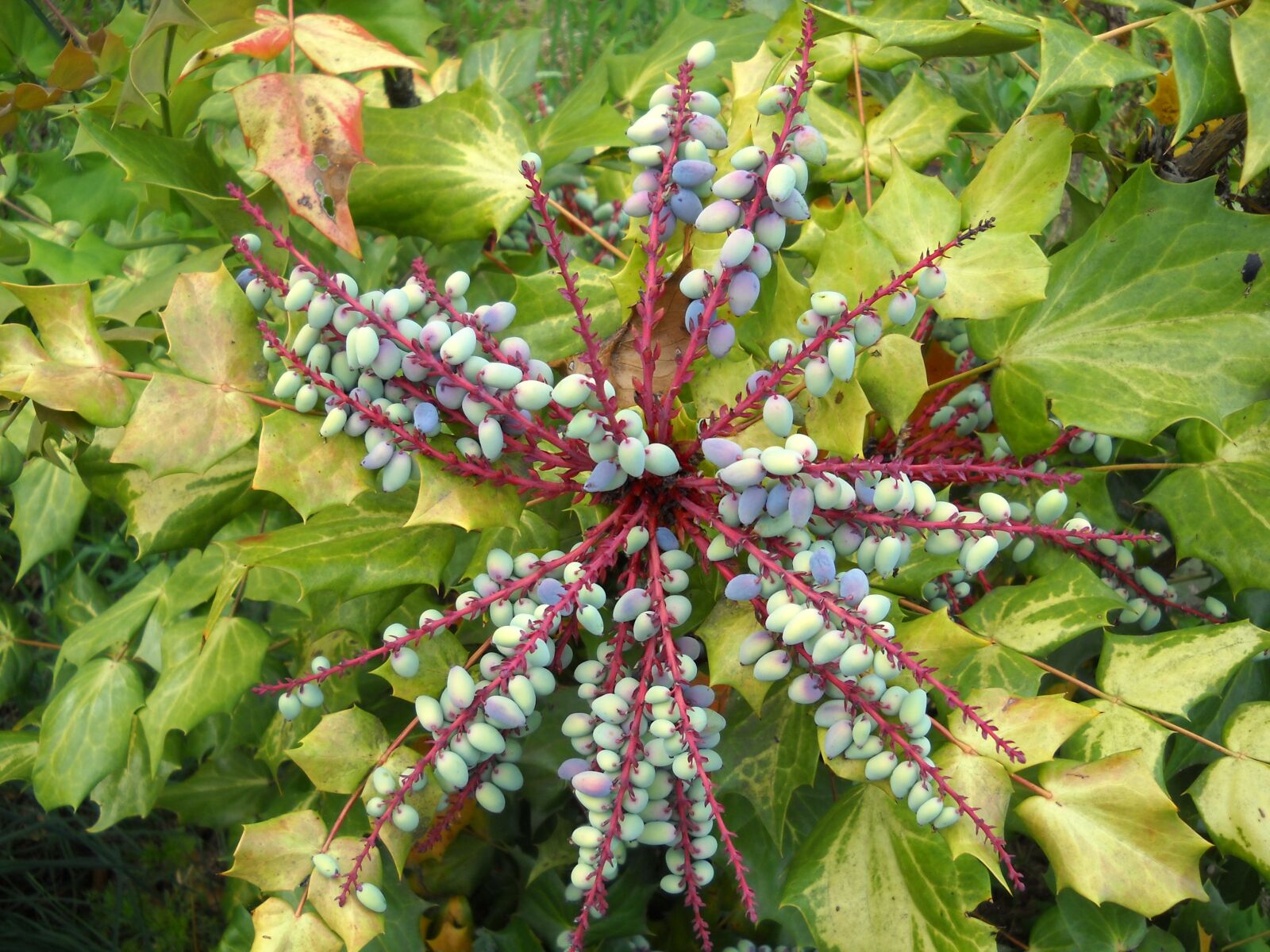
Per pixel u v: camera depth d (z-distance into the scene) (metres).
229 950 0.58
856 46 0.52
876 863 0.40
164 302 0.50
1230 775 0.42
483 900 0.63
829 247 0.38
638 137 0.35
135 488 0.45
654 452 0.34
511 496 0.37
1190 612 0.48
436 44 1.20
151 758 0.49
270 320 0.49
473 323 0.34
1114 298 0.44
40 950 0.74
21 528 0.61
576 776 0.34
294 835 0.37
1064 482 0.35
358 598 0.45
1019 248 0.41
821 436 0.36
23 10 0.60
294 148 0.40
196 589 0.53
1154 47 0.67
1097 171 0.97
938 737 0.39
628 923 0.56
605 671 0.36
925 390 0.37
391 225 0.49
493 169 0.48
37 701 0.83
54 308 0.38
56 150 0.58
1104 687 0.44
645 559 0.37
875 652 0.33
